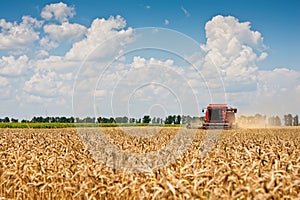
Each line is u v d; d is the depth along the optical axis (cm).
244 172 842
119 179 939
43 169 1032
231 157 1223
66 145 1714
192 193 728
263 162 1035
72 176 953
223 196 724
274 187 749
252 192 707
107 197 894
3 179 1017
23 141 2041
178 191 739
